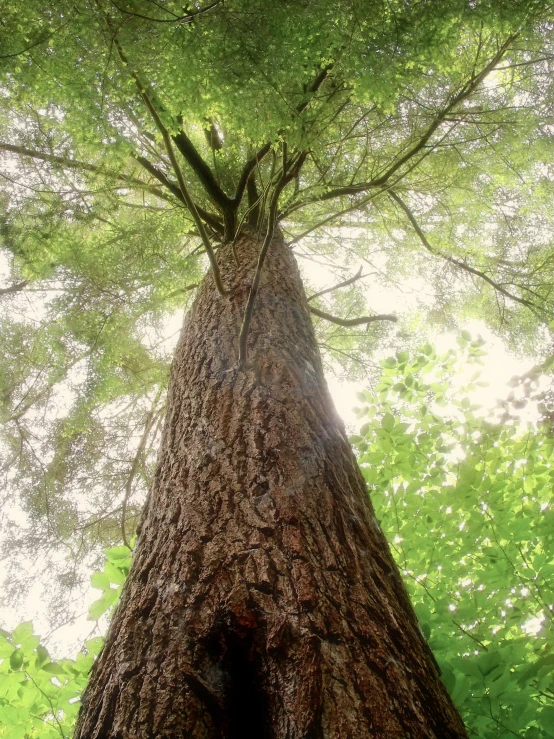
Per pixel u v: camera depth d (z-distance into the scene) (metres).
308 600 1.13
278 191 2.39
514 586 2.00
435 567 2.21
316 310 3.91
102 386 3.85
